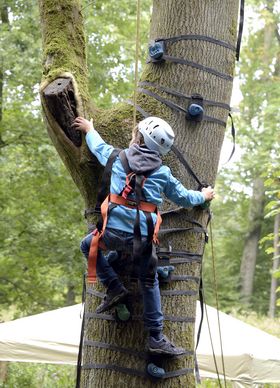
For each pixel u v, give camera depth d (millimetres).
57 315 10984
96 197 5262
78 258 17906
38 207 18703
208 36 5422
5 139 18312
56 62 5426
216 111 5406
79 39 5629
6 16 18297
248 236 35312
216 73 5422
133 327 4965
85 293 5328
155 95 5336
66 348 10109
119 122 5250
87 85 5477
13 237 18078
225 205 35531
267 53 31062
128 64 18391
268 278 35750
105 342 5027
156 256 4668
